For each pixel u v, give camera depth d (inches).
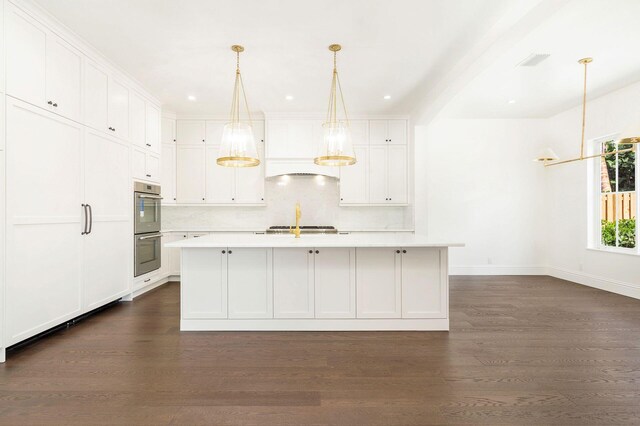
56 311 113.1
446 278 121.0
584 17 106.0
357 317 121.1
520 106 202.8
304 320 121.6
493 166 229.9
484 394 77.6
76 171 122.8
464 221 230.4
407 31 120.2
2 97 92.4
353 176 218.4
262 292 121.3
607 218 188.7
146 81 164.9
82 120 126.0
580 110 200.4
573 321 130.6
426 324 121.2
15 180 96.6
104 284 140.0
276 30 119.6
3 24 92.7
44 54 107.4
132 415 69.2
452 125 230.5
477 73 137.9
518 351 102.0
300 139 216.1
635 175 171.2
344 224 231.1
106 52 135.1
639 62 141.2
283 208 231.3
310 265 121.2
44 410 70.6
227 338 113.3
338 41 127.2
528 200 229.1
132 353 100.2
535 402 74.3
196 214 229.9
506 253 229.8
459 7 106.0
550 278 216.7
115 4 104.0
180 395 76.9
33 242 103.2
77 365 91.8
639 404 73.4
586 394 77.5
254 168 221.3
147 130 177.3
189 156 218.5
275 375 86.8
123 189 154.5
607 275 183.2
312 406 72.9
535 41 114.3
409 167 218.4
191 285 121.0
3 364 92.0
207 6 105.4
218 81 165.3
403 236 140.9
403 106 204.7
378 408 72.1
